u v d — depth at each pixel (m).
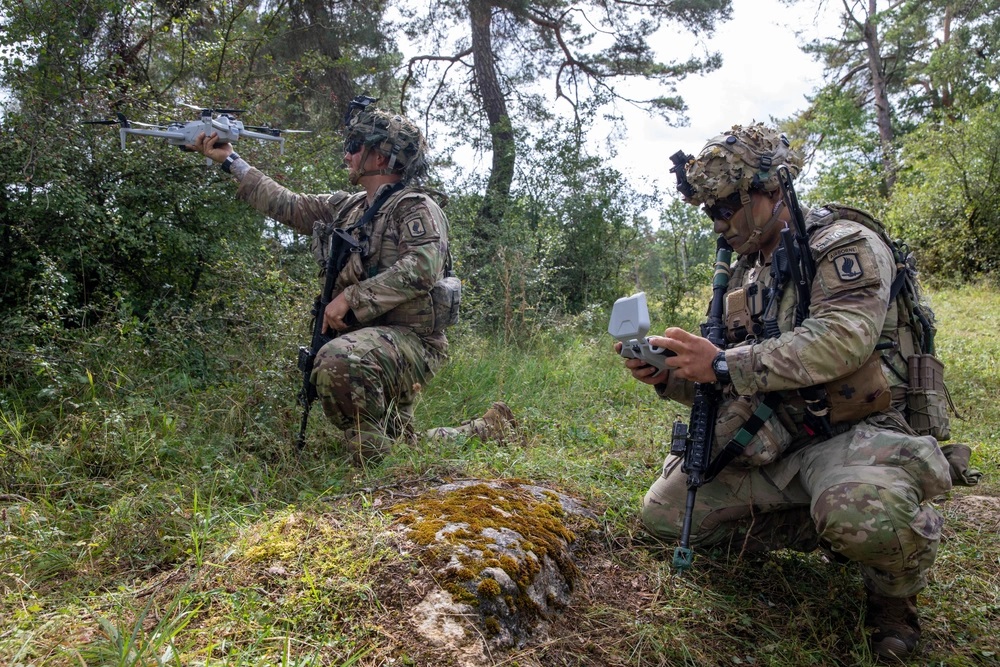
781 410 2.54
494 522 2.46
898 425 2.41
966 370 6.77
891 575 2.29
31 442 3.22
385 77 12.23
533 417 4.33
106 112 4.46
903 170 19.81
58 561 2.45
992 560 3.00
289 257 5.19
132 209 4.66
